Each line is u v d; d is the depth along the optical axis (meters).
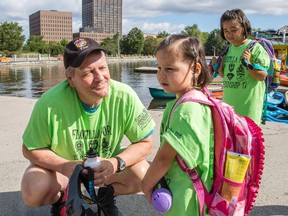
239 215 1.93
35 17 161.88
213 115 1.87
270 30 17.17
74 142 2.62
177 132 1.81
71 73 2.38
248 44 3.58
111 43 110.69
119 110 2.65
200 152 1.82
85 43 2.33
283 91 12.80
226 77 3.76
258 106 3.60
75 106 2.55
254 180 1.97
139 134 2.75
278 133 5.70
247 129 1.86
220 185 1.89
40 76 36.38
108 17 183.75
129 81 30.67
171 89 1.96
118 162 2.55
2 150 4.79
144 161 2.91
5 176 3.87
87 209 2.03
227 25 3.58
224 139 1.83
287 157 4.52
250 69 3.46
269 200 3.33
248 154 1.86
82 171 2.21
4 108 7.75
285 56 16.36
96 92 2.39
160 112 7.44
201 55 1.96
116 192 2.90
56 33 159.75
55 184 2.64
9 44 88.12
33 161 2.62
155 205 1.91
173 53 1.89
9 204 3.22
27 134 2.60
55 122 2.54
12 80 31.84
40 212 3.07
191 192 1.89
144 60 96.25
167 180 1.97
